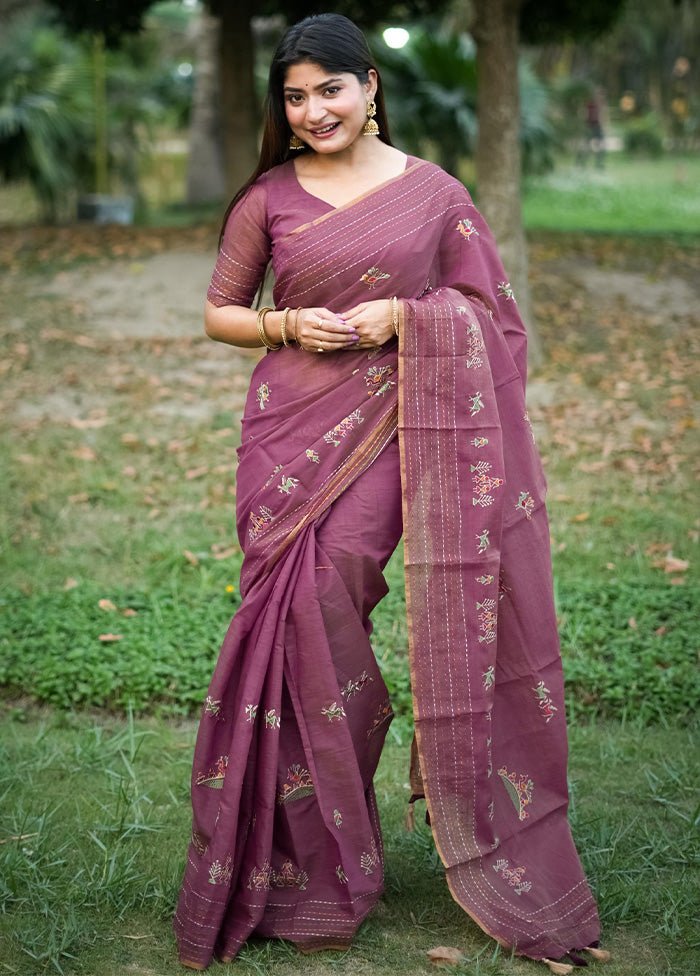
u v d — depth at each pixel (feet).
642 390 24.99
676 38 100.22
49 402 24.00
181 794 11.21
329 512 8.68
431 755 8.64
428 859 10.02
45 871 9.59
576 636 14.42
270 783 8.42
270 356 9.04
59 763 11.78
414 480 8.60
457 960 8.52
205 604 15.55
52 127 43.68
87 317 29.55
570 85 70.95
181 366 26.48
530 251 35.94
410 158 8.97
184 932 8.46
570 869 9.01
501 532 8.78
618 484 20.36
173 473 20.67
